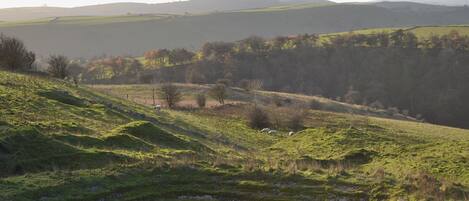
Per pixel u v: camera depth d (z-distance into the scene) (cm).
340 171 2245
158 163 2252
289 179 2145
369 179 2134
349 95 11756
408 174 2169
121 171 2091
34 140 2242
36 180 1856
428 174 2180
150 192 1948
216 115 5903
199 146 3044
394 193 1972
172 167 2212
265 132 4941
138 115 3878
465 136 5806
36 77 4338
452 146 2792
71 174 1973
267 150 3534
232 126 5094
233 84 11425
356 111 9181
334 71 13838
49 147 2233
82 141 2477
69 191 1825
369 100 12338
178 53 14050
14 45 4981
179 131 3700
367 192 2005
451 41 14250
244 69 13425
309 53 14538
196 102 7406
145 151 2577
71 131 2648
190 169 2214
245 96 8838
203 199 1953
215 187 2053
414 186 2019
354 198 1962
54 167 2089
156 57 14025
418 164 2420
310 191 2020
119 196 1884
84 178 1944
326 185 2078
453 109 11681
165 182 2055
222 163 2327
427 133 5825
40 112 2942
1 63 4806
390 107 11088
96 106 3622
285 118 5759
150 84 10006
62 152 2227
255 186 2058
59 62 5691
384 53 14162
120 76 12544
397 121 7344
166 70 13150
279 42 15375
